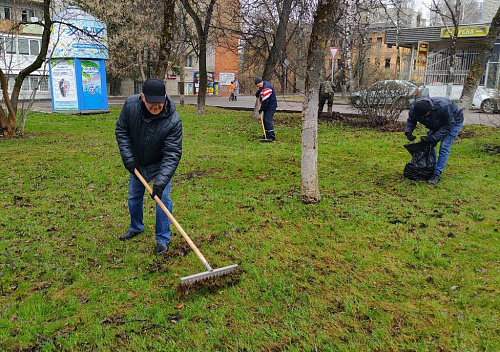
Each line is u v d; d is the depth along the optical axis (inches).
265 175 298.4
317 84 221.1
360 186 266.8
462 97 462.9
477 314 129.5
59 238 189.9
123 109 167.0
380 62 1695.4
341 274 156.5
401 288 146.6
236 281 149.6
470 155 355.6
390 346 117.3
